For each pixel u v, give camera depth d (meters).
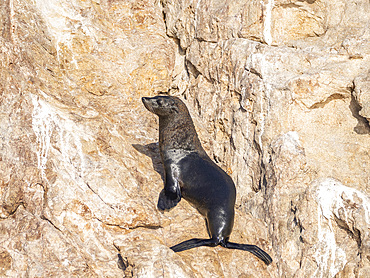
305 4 18.67
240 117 19.23
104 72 20.89
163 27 24.44
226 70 20.34
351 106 17.12
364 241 13.38
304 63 18.11
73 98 18.47
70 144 14.89
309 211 14.85
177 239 14.54
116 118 19.16
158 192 16.05
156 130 19.80
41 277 12.21
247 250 14.52
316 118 17.28
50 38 19.81
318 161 16.64
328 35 18.92
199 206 15.67
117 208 14.00
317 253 14.45
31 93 15.45
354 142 16.83
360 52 17.30
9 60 16.11
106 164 15.00
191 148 16.27
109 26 22.38
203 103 22.06
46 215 13.47
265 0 18.91
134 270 11.97
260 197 17.45
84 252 13.15
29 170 13.96
